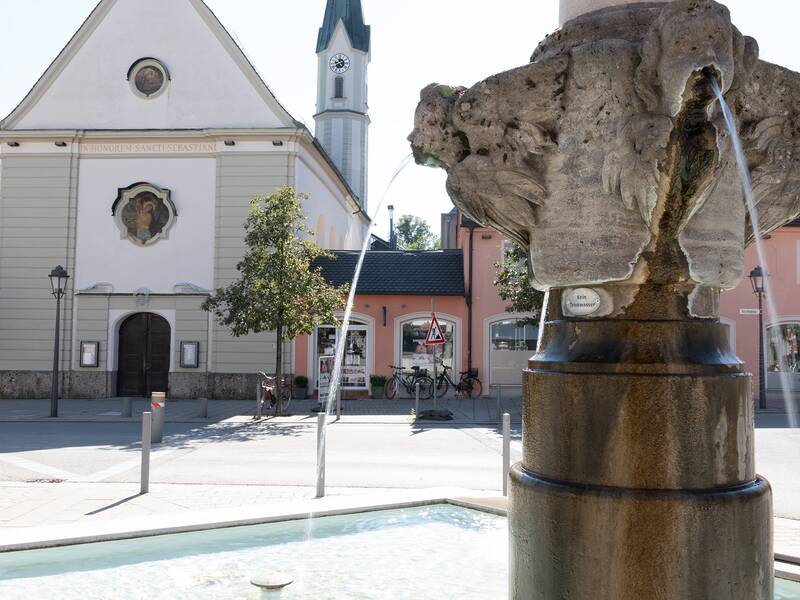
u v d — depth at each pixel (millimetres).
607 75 2678
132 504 7762
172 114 25500
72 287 25156
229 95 25406
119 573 4586
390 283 24906
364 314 24750
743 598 2432
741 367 2699
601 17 2883
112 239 25266
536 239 2910
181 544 5277
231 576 4512
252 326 19625
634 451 2475
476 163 2926
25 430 15883
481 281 24875
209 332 24578
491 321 24797
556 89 2771
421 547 5160
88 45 25891
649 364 2561
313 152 27938
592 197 2750
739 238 2854
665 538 2377
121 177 25375
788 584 4227
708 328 2719
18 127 25812
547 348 2885
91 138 25266
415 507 6500
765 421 18141
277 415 19125
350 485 9125
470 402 23188
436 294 24609
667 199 2607
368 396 24547
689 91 2467
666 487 2447
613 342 2672
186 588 4289
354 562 4797
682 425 2467
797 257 23422
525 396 2828
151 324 25219
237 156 24984
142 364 25172
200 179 25203
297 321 19500
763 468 10797
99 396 24797
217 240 24938
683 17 2453
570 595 2473
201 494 8375
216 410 20547
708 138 2504
